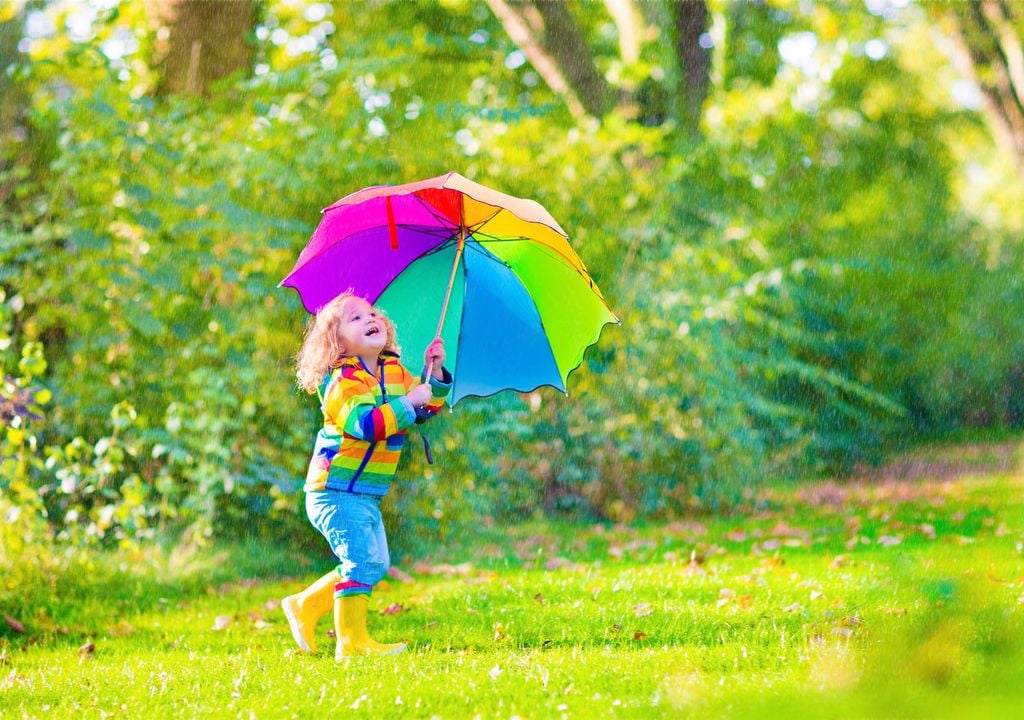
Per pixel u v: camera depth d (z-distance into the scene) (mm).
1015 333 19172
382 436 4477
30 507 6098
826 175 18578
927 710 3309
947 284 19031
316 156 8898
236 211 8156
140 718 3670
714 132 14945
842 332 17219
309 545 8164
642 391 10820
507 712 3521
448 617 5715
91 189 8758
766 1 20188
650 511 10875
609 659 4270
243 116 9391
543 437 10648
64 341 8805
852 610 5246
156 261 8359
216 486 7855
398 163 9531
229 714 3664
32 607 6305
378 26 15477
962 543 7711
